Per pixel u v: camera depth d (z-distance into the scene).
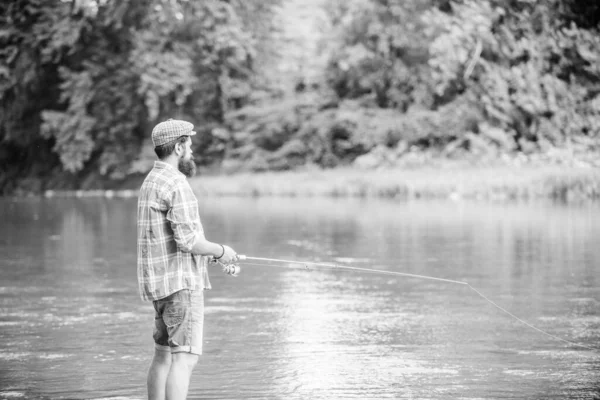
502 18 37.38
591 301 9.60
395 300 9.93
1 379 6.41
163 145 5.46
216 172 42.00
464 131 36.75
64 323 8.62
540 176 29.64
